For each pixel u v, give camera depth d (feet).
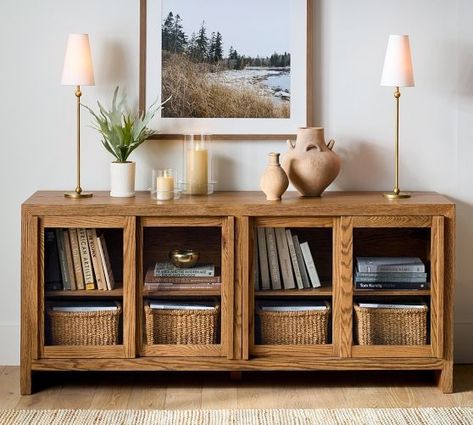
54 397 13.03
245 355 13.15
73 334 13.15
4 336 14.49
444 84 14.30
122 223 12.96
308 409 12.51
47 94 14.16
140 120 13.69
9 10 14.02
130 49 14.17
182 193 14.11
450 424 12.01
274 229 13.19
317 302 13.37
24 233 12.91
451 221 13.05
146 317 13.14
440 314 13.16
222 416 12.25
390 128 14.37
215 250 13.14
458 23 14.21
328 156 13.62
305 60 14.19
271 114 14.28
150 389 13.37
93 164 14.30
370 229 13.33
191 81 14.20
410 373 14.12
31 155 14.26
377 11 14.19
